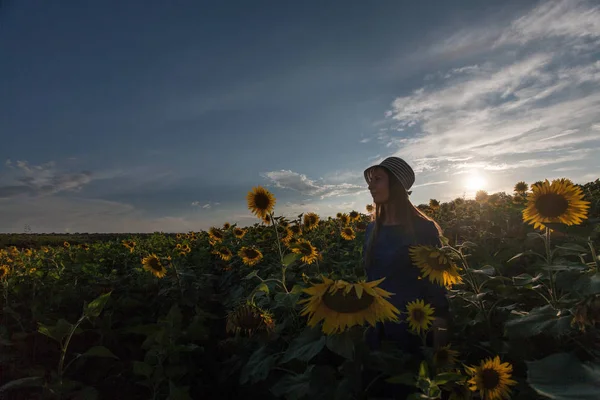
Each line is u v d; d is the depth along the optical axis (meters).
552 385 1.31
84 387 2.74
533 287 2.72
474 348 2.63
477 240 5.79
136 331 3.45
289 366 2.95
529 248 4.39
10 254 10.00
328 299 1.96
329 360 2.98
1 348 3.59
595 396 1.20
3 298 5.32
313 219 7.50
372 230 3.22
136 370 3.04
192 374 3.81
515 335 2.13
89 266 6.88
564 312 2.17
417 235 2.93
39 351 4.05
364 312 1.91
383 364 2.06
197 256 7.53
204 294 5.57
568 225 2.41
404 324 2.77
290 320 3.30
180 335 3.49
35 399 2.94
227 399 3.80
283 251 6.31
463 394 2.10
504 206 7.48
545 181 2.51
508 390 2.05
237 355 3.66
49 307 5.13
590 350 1.97
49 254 9.70
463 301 3.29
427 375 1.90
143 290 5.89
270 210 4.55
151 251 8.82
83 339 4.37
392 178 3.07
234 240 8.52
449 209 9.25
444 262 2.50
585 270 2.24
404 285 2.88
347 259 6.32
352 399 1.99
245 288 5.43
